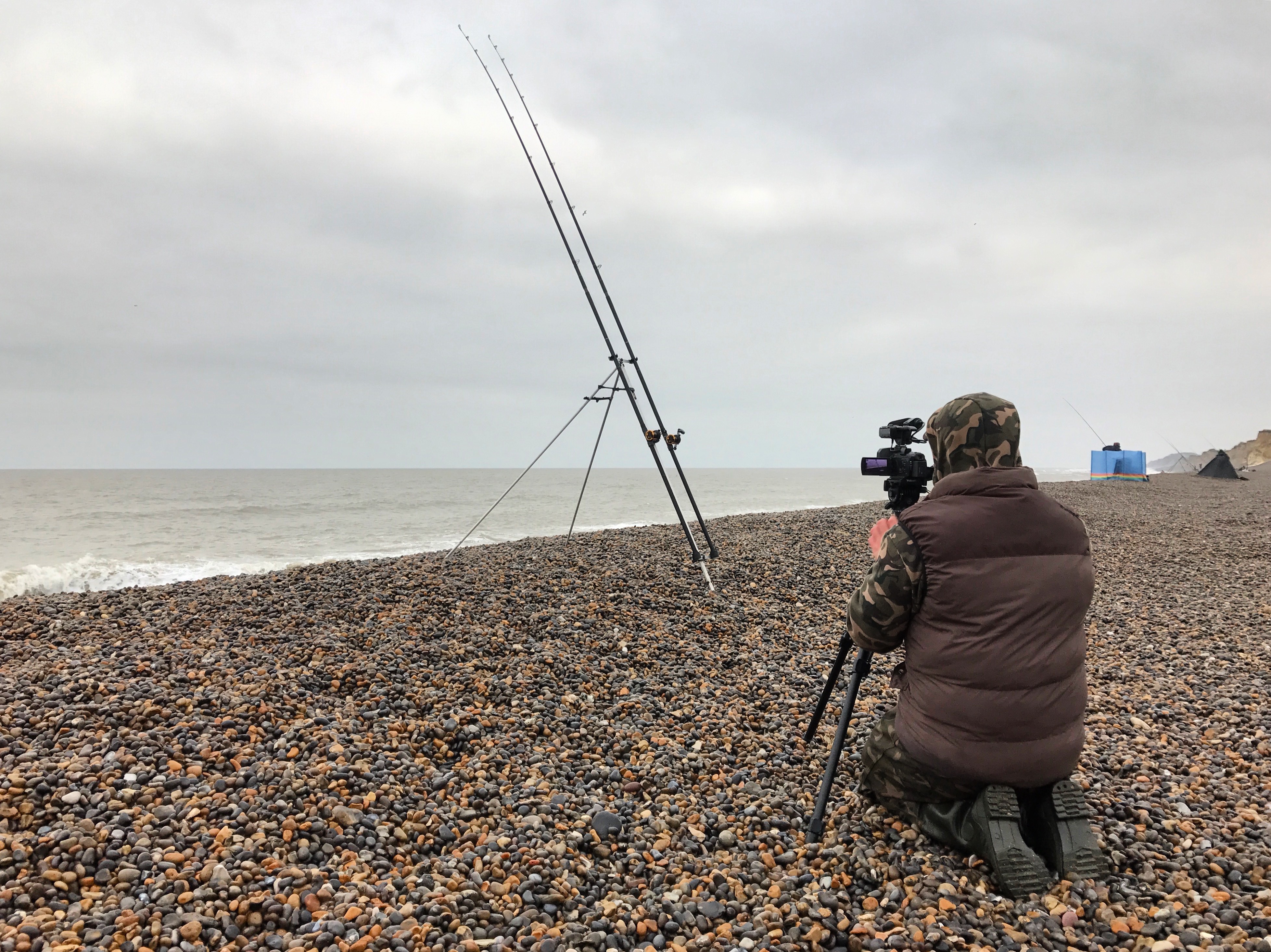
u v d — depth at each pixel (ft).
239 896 8.34
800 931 8.19
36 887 8.02
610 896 9.08
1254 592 27.96
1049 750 8.75
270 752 11.98
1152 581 30.27
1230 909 8.09
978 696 8.71
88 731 11.90
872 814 10.60
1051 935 7.79
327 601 21.93
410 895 8.71
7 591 36.14
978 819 8.87
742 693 16.67
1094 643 21.04
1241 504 65.82
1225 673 17.94
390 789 11.25
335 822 10.11
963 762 8.93
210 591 23.80
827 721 14.98
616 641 19.97
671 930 8.43
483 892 8.98
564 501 126.00
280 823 9.89
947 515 8.84
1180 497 73.82
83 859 8.65
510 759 12.94
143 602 22.02
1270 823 10.32
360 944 7.66
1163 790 11.61
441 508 107.55
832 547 37.52
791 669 18.45
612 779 12.50
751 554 33.86
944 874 8.96
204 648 17.13
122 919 7.70
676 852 10.21
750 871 9.61
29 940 7.22
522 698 15.65
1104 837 9.93
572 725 14.57
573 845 10.25
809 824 10.63
